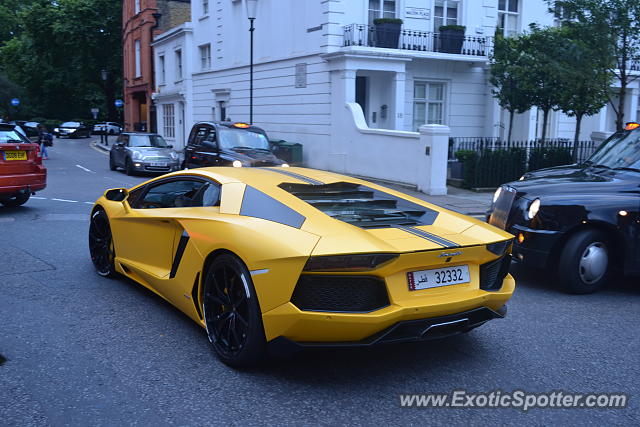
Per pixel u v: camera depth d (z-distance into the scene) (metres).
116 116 63.22
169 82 34.28
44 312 4.87
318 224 3.63
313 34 19.92
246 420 3.16
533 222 5.88
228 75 26.86
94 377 3.64
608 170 6.61
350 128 18.20
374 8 19.78
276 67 22.64
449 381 3.77
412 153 15.42
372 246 3.40
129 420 3.12
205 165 15.06
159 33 37.50
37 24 53.47
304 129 21.06
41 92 63.19
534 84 16.05
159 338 4.34
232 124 15.45
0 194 9.66
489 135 21.73
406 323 3.49
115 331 4.46
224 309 3.90
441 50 20.23
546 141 16.67
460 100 21.31
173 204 4.92
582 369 4.01
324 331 3.38
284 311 3.38
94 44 53.31
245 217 3.94
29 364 3.82
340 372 3.85
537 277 6.66
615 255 5.95
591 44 13.15
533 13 22.31
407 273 3.55
